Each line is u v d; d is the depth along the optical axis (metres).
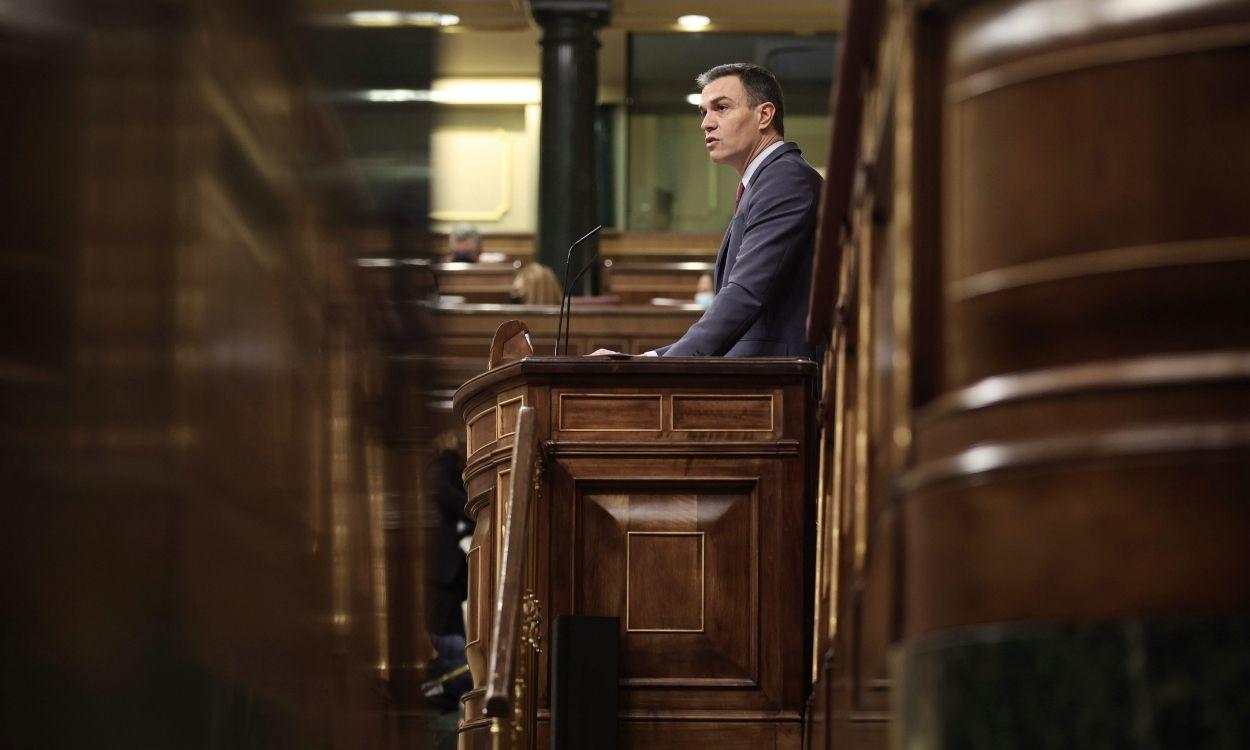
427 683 6.12
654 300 12.16
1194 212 1.99
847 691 2.81
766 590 4.24
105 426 2.83
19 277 2.64
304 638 4.02
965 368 2.10
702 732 4.15
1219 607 1.87
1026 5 2.12
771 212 4.82
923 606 2.05
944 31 2.20
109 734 2.78
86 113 2.83
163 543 3.02
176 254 3.14
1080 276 2.02
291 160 4.12
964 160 2.14
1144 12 2.04
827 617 3.39
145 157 3.04
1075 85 2.06
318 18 4.47
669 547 4.27
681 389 4.35
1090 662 1.86
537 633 4.08
